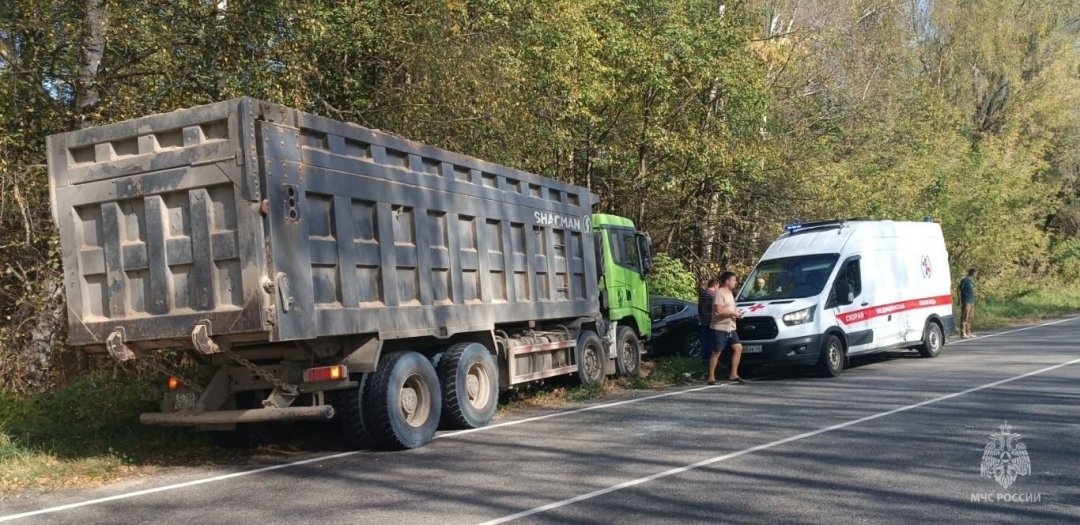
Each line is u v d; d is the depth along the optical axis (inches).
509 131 645.9
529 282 506.9
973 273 965.2
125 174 341.7
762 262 679.1
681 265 893.8
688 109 860.0
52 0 464.4
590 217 594.6
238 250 324.5
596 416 463.5
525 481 307.7
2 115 468.1
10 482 326.0
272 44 531.8
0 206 470.6
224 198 329.1
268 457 386.3
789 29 1011.3
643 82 796.6
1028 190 1433.3
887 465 315.9
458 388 426.6
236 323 323.6
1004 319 1229.1
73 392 462.6
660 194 916.0
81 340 350.3
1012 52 1544.0
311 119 349.1
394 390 379.9
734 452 347.6
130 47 504.1
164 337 335.6
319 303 346.3
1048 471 302.4
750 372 661.9
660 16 810.8
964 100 1562.5
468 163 453.7
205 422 362.3
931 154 1192.2
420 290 406.9
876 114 1068.5
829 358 610.2
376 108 621.9
